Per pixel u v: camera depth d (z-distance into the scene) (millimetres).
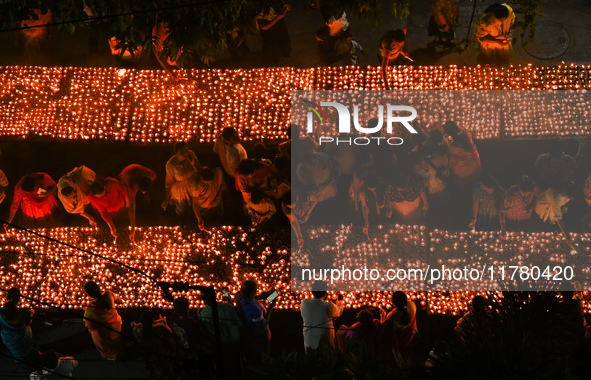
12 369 11078
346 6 13312
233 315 10328
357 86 14586
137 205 13750
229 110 14703
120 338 11086
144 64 15289
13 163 14445
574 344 4320
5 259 12977
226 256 13000
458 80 14422
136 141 14594
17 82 15117
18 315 10711
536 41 15836
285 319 12117
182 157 13320
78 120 14812
